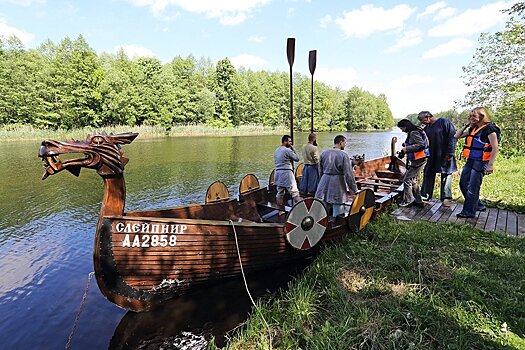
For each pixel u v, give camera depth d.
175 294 3.86
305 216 4.42
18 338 3.43
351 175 4.90
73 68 38.97
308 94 63.84
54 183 11.91
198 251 3.71
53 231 6.88
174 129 44.84
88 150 3.16
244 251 4.04
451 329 2.80
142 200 9.64
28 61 40.28
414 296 3.28
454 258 4.05
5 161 17.00
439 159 6.32
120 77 42.19
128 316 3.66
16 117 37.56
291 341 2.85
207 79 57.41
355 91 74.06
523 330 2.74
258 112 57.53
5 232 6.81
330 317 3.16
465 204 5.61
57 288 4.49
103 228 3.28
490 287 3.37
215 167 15.77
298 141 33.47
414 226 5.14
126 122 43.06
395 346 2.66
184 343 3.23
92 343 3.33
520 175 9.45
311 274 4.04
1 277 4.80
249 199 6.12
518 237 4.62
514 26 13.12
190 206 4.85
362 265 4.08
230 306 3.79
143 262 3.48
